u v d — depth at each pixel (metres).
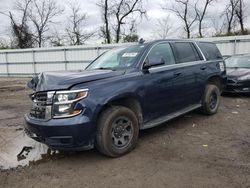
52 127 3.76
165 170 3.78
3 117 7.42
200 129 5.59
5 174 3.88
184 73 5.50
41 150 4.77
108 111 4.12
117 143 4.25
